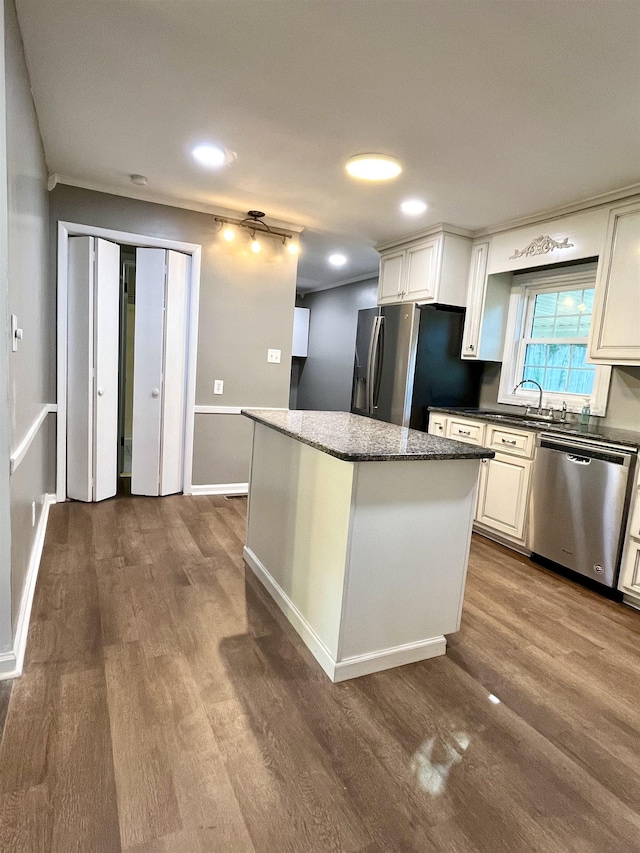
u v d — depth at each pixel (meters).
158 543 3.04
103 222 3.57
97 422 3.64
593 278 3.49
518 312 4.04
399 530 1.90
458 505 2.02
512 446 3.40
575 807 1.38
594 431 3.07
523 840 1.27
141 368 3.84
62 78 2.15
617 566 2.71
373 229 4.14
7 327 1.60
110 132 2.66
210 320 4.03
